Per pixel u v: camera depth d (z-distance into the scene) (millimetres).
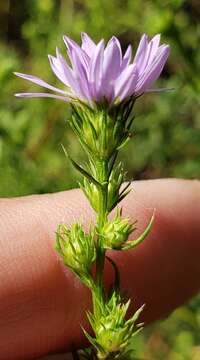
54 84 110
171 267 55
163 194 56
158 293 55
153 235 54
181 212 56
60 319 49
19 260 48
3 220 49
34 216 50
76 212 51
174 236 55
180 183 58
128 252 53
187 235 56
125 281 53
